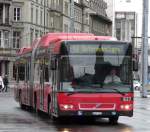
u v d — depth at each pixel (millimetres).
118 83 20375
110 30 157000
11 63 95312
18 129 18469
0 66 94188
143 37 51062
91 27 135250
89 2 134250
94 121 22625
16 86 33281
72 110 20047
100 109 20156
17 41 96500
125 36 158625
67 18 118188
